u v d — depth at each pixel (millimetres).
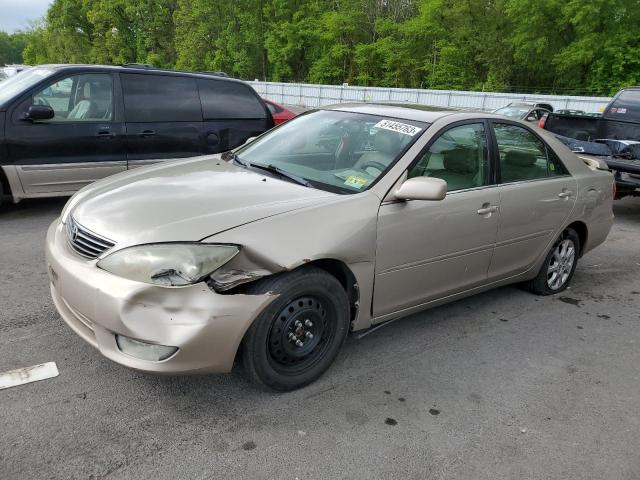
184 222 2668
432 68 44469
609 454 2734
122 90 6441
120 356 2564
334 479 2410
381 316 3352
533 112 12898
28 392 2852
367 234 3045
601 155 7902
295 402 2928
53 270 2914
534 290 4746
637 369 3619
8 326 3543
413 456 2594
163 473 2369
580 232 4918
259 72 56562
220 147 7223
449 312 4289
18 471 2314
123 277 2535
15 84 6230
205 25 56500
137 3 61312
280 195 3068
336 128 3855
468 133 3797
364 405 2953
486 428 2855
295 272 2785
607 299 4863
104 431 2600
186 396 2912
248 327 2660
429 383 3234
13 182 5809
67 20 67562
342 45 48938
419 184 3104
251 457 2500
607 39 35000
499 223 3889
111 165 6355
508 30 40125
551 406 3109
